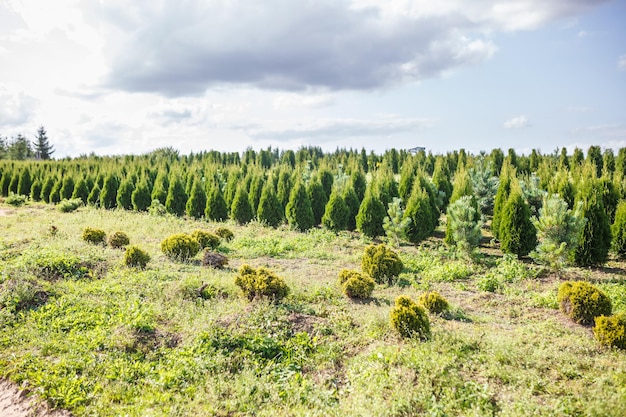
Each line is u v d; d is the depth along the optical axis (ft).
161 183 75.46
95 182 84.33
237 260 40.50
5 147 265.34
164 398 17.43
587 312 24.47
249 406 17.22
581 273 35.63
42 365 19.61
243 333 22.52
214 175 84.38
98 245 40.81
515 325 25.48
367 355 20.83
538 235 36.37
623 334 20.39
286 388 18.56
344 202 56.75
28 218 62.64
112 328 23.04
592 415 14.79
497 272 36.78
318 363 20.85
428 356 19.47
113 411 16.76
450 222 43.78
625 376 17.31
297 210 57.62
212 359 20.30
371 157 130.21
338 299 28.81
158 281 30.63
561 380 17.89
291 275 34.47
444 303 26.66
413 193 49.98
